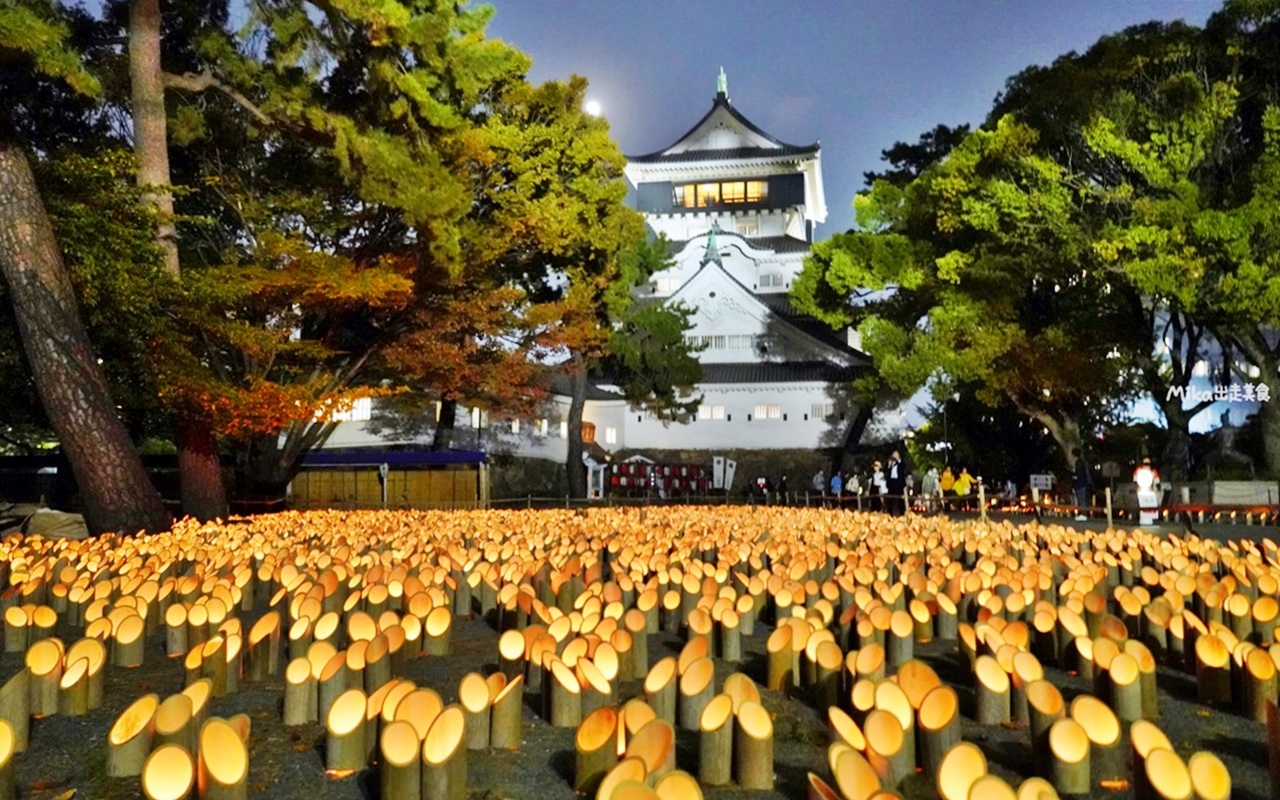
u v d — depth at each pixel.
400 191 15.77
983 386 29.23
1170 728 4.40
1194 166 21.12
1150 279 20.12
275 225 19.75
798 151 53.34
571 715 4.37
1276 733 3.33
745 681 3.93
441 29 15.57
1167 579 6.84
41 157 14.55
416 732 3.29
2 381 16.06
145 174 14.47
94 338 14.83
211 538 10.47
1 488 24.72
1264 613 5.48
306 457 27.88
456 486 28.11
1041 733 3.66
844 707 4.46
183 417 14.73
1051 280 25.41
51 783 3.72
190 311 14.45
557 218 23.55
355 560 8.12
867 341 27.70
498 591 6.93
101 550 9.34
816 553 8.05
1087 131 21.52
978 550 9.01
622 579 6.84
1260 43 21.31
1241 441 30.75
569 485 31.81
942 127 33.94
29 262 11.99
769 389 41.75
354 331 23.08
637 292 49.34
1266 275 19.55
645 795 2.56
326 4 15.02
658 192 55.91
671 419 40.88
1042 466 32.38
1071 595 6.04
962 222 25.48
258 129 18.44
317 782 3.71
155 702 3.87
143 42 14.57
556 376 37.00
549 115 24.25
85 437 12.21
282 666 5.69
